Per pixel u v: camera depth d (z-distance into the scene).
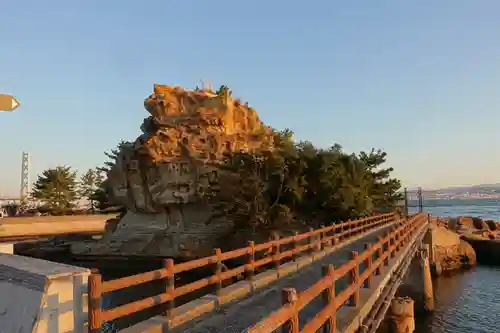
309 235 18.09
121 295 29.34
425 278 31.48
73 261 49.78
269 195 40.00
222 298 10.43
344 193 39.69
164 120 52.66
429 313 31.06
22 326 4.82
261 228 38.88
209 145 49.25
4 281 5.41
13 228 61.69
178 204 48.44
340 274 7.52
